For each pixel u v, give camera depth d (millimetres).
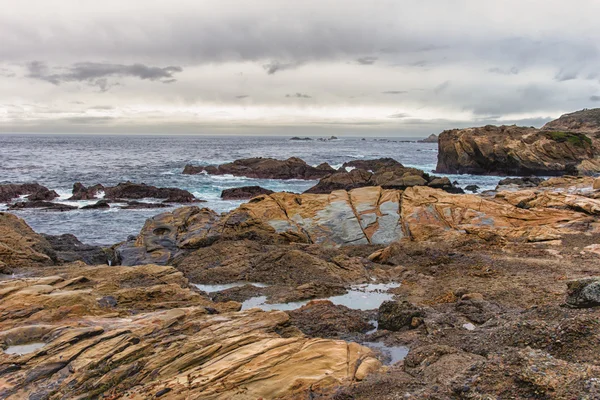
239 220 19969
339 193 23312
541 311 8883
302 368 7402
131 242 19547
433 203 21250
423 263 15773
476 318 9977
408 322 10117
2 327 9094
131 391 6930
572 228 18469
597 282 8508
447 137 61188
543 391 5527
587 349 6695
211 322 9266
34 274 13516
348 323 10391
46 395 6859
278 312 9891
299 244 18219
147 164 71375
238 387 6887
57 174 55219
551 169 52719
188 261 16688
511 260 15289
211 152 111812
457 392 6098
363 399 6512
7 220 18000
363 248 18188
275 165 56656
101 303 10656
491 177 54719
